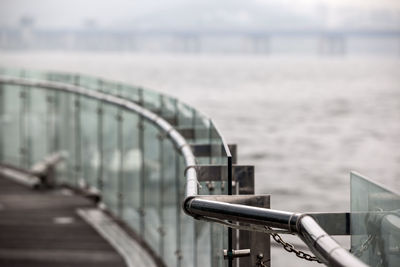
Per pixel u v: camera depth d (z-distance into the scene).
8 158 15.64
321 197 36.72
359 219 3.17
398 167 45.53
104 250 9.34
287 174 42.19
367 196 3.09
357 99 91.06
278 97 92.94
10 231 10.59
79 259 8.99
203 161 5.25
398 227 2.82
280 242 3.15
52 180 13.64
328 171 43.31
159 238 8.16
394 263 2.85
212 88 108.25
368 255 3.08
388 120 69.12
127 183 10.05
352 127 63.81
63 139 13.28
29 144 14.73
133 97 9.44
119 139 10.28
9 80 15.19
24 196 13.17
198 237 5.55
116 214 10.84
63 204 12.30
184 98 88.94
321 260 2.69
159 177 8.02
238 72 172.75
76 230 10.49
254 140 55.72
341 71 193.50
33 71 14.27
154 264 8.44
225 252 3.64
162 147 7.75
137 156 9.34
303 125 64.94
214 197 3.36
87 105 11.90
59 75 13.19
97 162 11.66
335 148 52.31
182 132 6.59
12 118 15.30
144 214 9.13
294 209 34.62
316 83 128.25
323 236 2.59
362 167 45.28
